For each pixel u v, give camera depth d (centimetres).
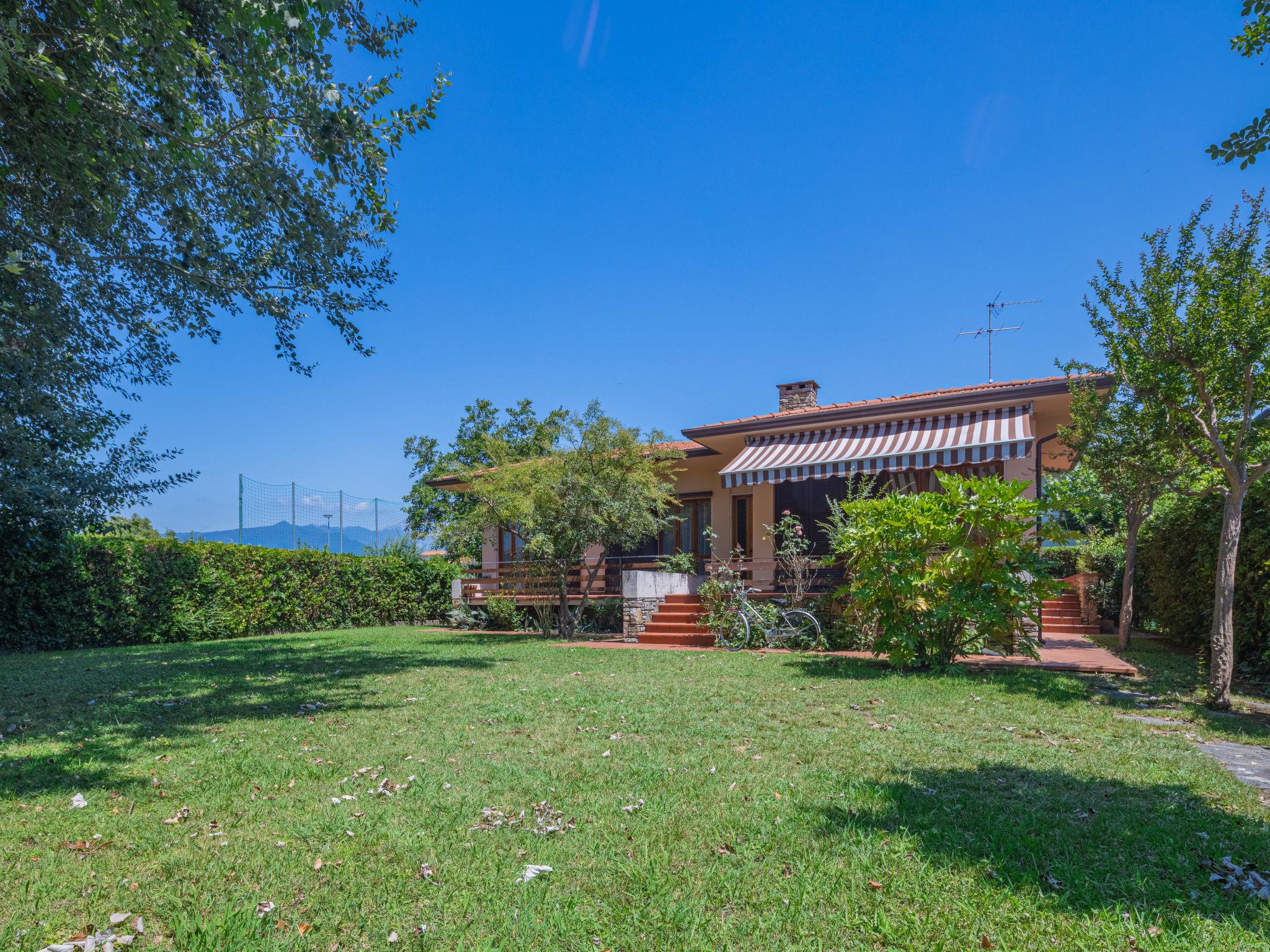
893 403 1706
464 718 838
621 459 1859
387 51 1018
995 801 532
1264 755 689
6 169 875
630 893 386
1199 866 419
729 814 499
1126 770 614
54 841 461
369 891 390
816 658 1395
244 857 437
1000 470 1725
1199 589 1355
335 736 745
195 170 954
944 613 1155
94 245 1052
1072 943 338
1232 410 1006
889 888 391
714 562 1866
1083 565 2331
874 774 602
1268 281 895
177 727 791
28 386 1163
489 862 427
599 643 1823
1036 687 1031
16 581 1664
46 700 966
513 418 3294
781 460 1770
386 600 2653
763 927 352
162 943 342
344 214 1059
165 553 1975
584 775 600
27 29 791
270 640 1933
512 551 2495
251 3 730
